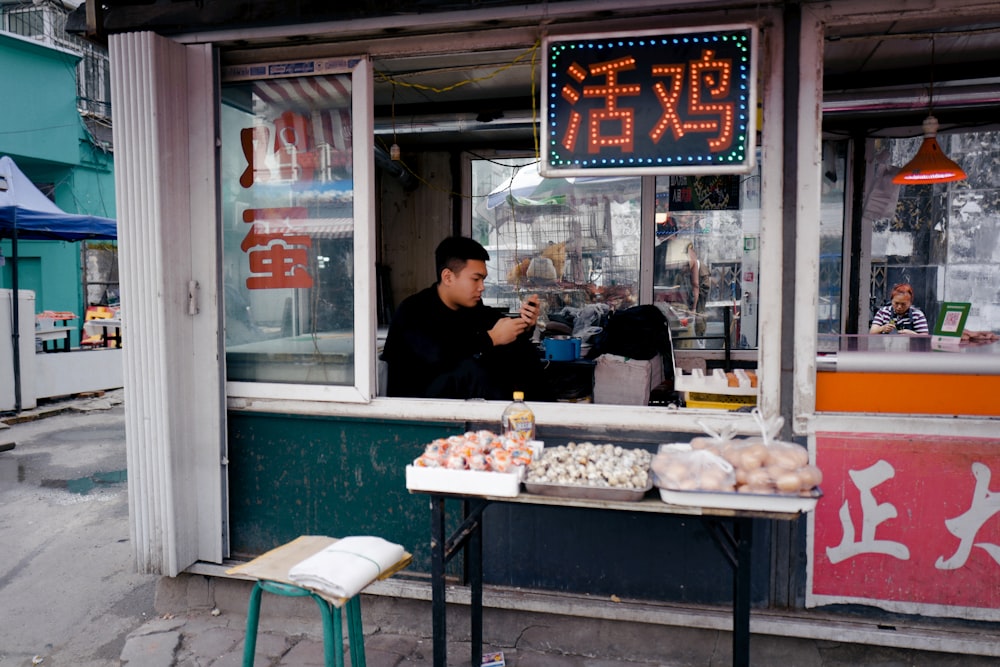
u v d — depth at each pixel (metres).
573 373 3.37
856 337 2.99
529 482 1.92
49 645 2.76
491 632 2.68
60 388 8.04
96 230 7.90
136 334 2.73
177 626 2.83
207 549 2.88
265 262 2.85
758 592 2.47
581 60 2.31
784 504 1.77
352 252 2.76
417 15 2.41
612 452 2.08
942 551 2.34
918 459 2.33
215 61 2.74
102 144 12.12
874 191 4.69
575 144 2.34
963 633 2.33
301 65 2.74
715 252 4.86
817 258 2.34
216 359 2.80
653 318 3.75
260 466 2.88
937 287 5.18
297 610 2.84
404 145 5.06
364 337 2.72
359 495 2.77
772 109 2.34
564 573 2.62
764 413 2.40
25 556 3.65
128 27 2.62
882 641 2.34
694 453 1.91
